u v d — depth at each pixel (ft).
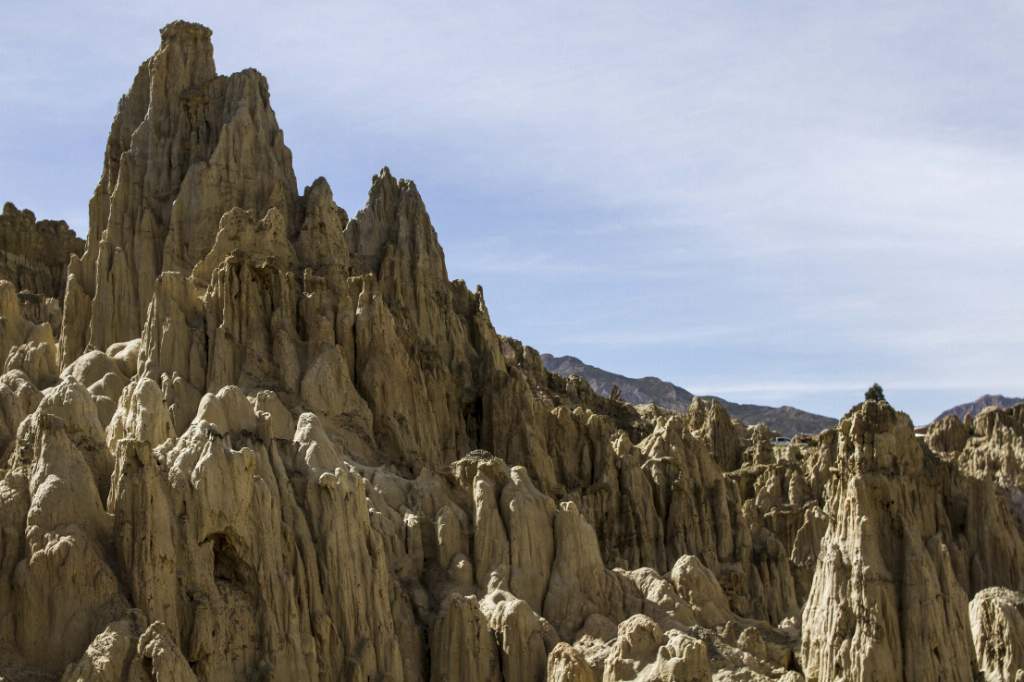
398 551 301.22
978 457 545.03
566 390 494.59
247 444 274.16
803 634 280.72
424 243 414.21
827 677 271.49
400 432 344.49
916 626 268.82
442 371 383.45
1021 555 432.25
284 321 337.72
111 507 249.75
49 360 328.49
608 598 313.12
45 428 249.34
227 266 333.83
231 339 328.29
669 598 312.91
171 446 266.57
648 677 270.87
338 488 277.64
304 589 265.95
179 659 228.43
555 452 401.70
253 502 262.67
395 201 421.18
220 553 259.60
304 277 350.84
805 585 414.00
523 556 310.86
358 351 351.46
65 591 236.02
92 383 318.24
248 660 253.24
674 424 428.56
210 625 246.68
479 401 398.01
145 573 241.14
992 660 288.10
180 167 381.60
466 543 311.88
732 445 517.55
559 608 306.35
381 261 405.80
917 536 274.16
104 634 229.45
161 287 327.26
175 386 314.55
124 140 393.29
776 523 435.53
